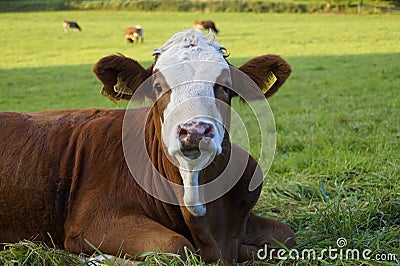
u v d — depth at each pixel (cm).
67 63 2677
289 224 577
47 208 499
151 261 410
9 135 524
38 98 1856
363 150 876
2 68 2519
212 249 454
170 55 434
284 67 463
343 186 668
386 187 649
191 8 5294
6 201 507
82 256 460
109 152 494
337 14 4859
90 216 469
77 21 4650
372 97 1524
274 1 5484
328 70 2162
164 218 471
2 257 452
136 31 3503
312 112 1338
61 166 504
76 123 529
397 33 3428
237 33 3747
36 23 4453
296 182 693
